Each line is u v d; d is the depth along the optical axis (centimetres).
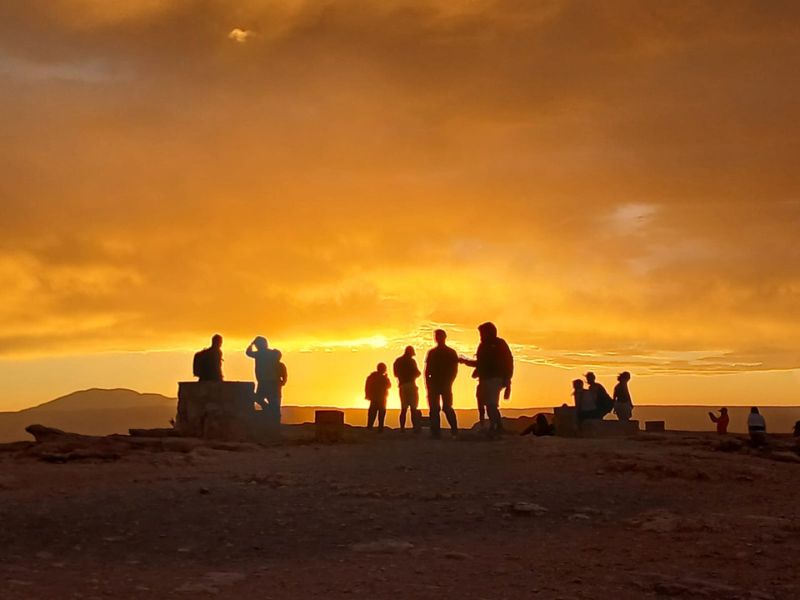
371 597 820
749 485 1527
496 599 816
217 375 2355
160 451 1914
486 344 2186
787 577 895
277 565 955
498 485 1463
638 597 829
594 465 1662
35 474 1562
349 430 2556
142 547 1041
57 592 825
